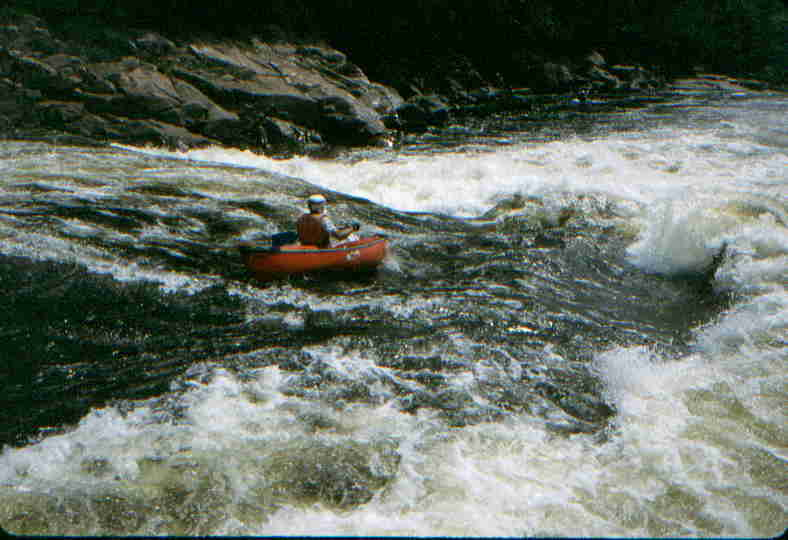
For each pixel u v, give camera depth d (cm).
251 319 770
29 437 557
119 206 1063
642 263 980
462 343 728
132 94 1627
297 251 857
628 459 546
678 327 793
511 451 554
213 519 473
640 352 725
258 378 651
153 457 533
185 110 1666
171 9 1941
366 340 729
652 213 1146
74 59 1670
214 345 712
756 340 748
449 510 484
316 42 2192
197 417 586
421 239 1055
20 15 1741
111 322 748
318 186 1316
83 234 948
